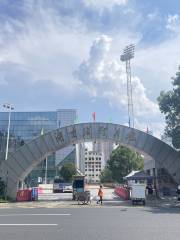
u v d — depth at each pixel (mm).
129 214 20062
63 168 104875
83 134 37781
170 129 36281
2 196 36031
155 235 11586
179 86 35531
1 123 120188
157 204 30344
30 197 37188
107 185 111125
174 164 36781
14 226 14234
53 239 10930
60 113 123938
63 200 38031
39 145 37844
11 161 37750
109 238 11031
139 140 37469
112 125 37906
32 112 121000
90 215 19453
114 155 84375
